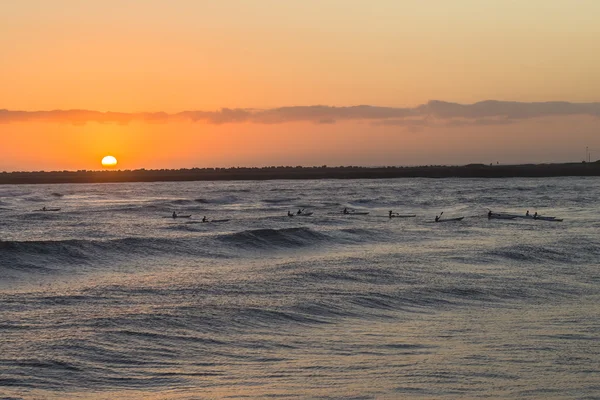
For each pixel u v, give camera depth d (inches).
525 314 982.4
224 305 1016.2
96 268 1471.5
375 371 692.7
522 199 4424.2
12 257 1448.1
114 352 761.0
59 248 1549.0
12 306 1020.5
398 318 954.7
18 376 672.4
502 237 2097.7
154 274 1387.8
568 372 689.0
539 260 1551.4
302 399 609.6
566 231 2294.5
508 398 613.0
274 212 3494.1
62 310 987.3
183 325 887.7
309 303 1034.7
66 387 648.4
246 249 1812.3
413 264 1481.3
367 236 2142.0
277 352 770.8
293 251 1817.2
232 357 749.3
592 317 958.4
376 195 5255.9
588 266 1467.8
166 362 729.6
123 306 1016.9
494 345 796.0
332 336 844.0
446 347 788.0
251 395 620.7
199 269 1469.0
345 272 1358.3
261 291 1151.6
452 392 628.4
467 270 1393.9
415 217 3051.2
